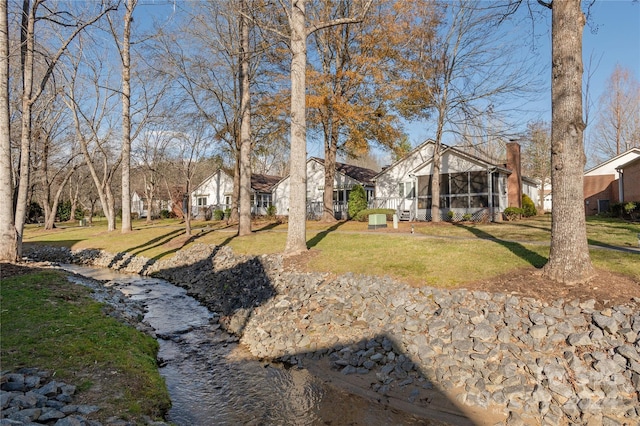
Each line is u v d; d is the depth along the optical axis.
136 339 6.95
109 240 22.66
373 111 20.92
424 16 19.27
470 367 5.69
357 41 21.03
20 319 6.69
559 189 7.32
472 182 23.28
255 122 25.14
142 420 4.21
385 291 8.30
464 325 6.48
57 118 30.38
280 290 10.01
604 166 30.97
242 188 18.77
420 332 6.71
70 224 41.72
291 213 12.66
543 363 5.41
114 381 4.95
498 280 7.80
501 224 18.73
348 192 31.33
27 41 12.38
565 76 7.30
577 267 7.03
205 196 43.16
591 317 5.96
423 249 11.26
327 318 7.81
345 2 20.83
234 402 5.57
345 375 6.19
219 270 13.76
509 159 25.95
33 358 5.14
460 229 16.62
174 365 6.88
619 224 16.97
